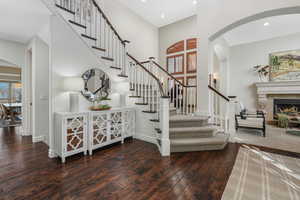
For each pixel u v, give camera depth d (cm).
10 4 226
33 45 349
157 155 275
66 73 284
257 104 595
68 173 209
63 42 278
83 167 227
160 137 290
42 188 175
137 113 376
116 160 252
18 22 278
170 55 639
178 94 445
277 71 553
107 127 305
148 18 584
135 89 386
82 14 345
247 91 616
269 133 444
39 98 356
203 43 367
